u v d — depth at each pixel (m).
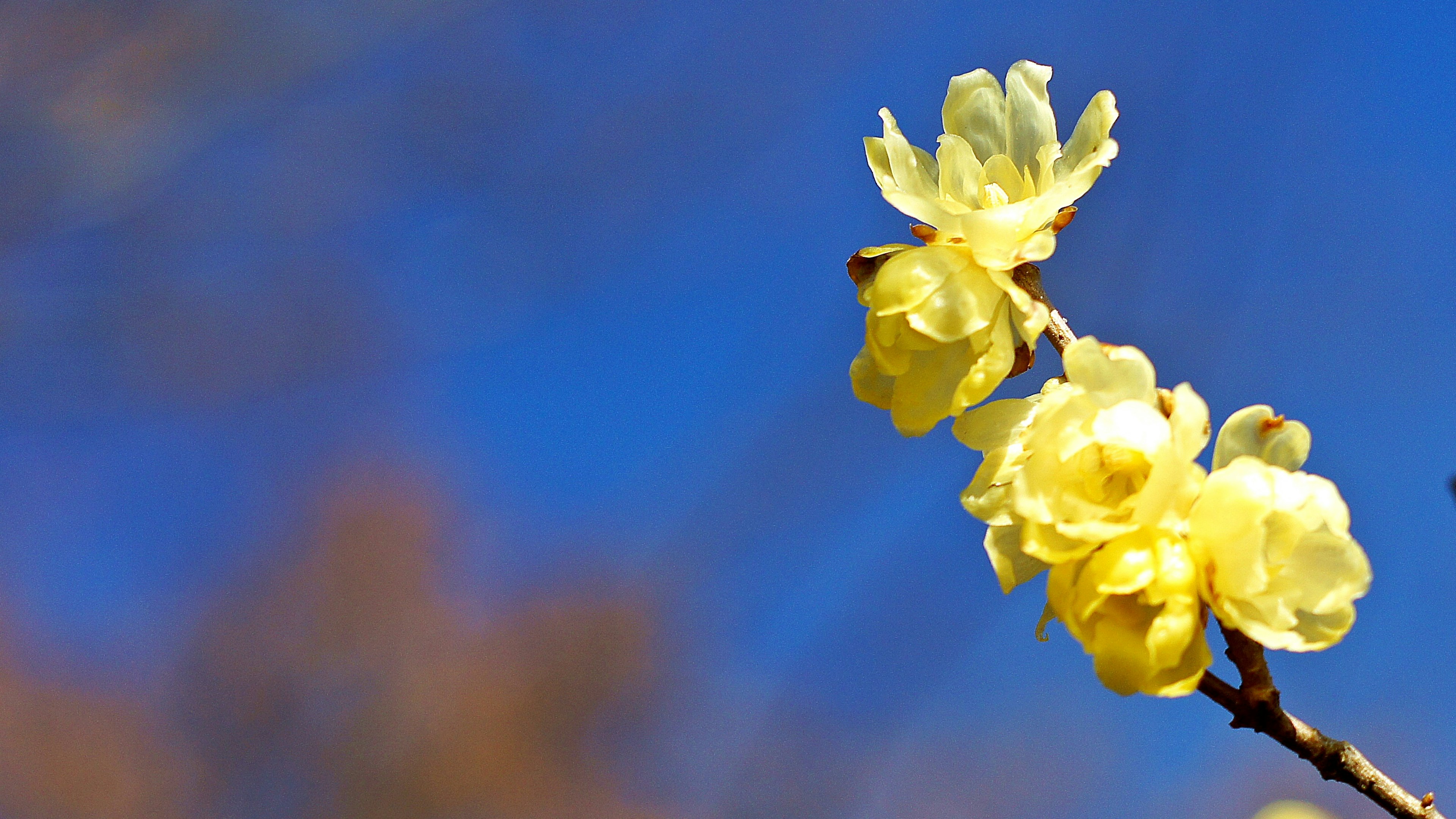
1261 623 0.46
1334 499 0.46
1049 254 0.48
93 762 1.35
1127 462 0.46
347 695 1.39
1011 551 0.48
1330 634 0.46
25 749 1.34
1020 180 0.49
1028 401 0.48
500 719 1.31
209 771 1.36
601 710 1.25
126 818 1.35
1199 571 0.46
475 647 1.36
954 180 0.49
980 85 0.49
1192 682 0.46
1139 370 0.47
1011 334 0.48
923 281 0.48
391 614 1.40
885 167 0.49
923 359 0.48
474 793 1.29
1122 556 0.46
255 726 1.37
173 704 1.39
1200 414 0.46
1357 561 0.46
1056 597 0.47
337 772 1.36
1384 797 0.46
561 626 1.29
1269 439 0.47
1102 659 0.46
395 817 1.32
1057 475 0.47
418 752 1.33
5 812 1.32
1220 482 0.46
